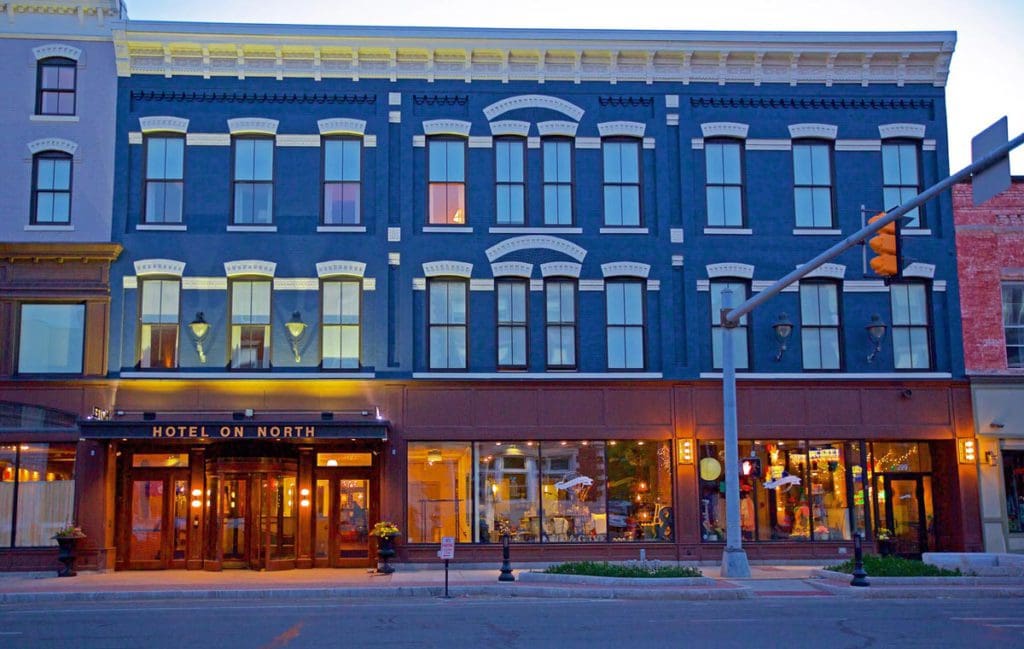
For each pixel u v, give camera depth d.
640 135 28.34
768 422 27.47
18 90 27.28
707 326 27.86
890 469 28.14
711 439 27.30
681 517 26.95
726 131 28.52
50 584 23.03
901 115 29.02
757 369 27.77
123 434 24.98
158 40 27.36
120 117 27.41
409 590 21.34
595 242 27.89
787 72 28.86
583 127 28.34
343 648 13.48
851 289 28.20
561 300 27.78
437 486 26.83
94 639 14.54
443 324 27.42
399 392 26.86
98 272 26.73
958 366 28.06
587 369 27.41
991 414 28.00
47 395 26.20
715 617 16.80
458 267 27.42
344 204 27.72
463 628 15.45
